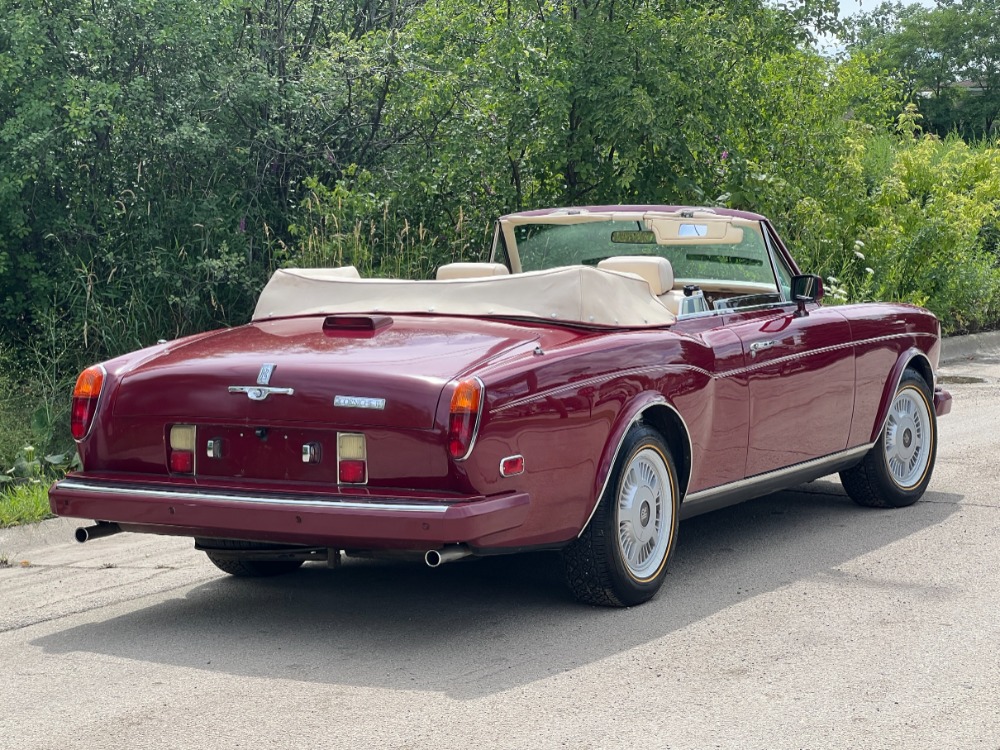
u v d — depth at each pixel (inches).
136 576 233.3
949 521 266.4
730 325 233.3
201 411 187.8
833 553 240.1
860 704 158.6
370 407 177.2
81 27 422.9
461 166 479.8
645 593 205.8
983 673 170.1
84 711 160.2
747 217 248.2
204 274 421.7
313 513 175.0
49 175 415.5
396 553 179.2
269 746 146.7
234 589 222.5
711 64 492.1
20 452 335.0
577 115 487.5
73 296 414.6
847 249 600.1
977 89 2586.1
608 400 194.9
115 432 195.2
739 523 269.3
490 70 485.4
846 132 596.7
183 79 443.8
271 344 197.8
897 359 275.9
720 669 172.9
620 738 147.7
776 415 238.1
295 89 474.0
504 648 183.9
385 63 492.1
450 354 185.5
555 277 206.2
